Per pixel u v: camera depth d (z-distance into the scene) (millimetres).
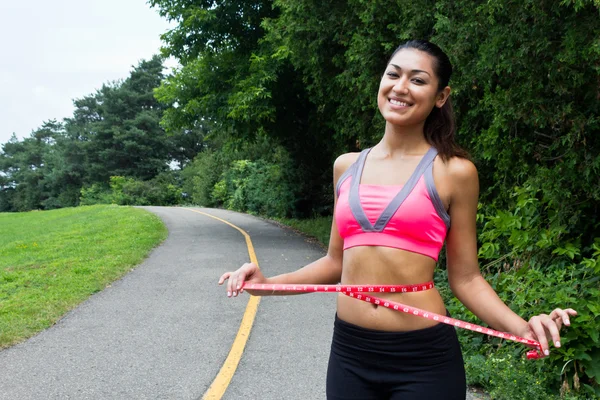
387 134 1819
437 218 1689
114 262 9695
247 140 16141
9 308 6555
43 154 63625
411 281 1688
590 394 3752
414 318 1678
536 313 4105
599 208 4711
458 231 1755
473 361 4332
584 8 4137
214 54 14969
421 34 7090
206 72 14586
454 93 5965
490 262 5777
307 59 10898
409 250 1687
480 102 5633
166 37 14406
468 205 1736
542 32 4453
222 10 14219
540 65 4617
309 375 4531
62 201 54219
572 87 4484
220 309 6680
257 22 14609
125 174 52500
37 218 26672
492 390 4012
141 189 49250
